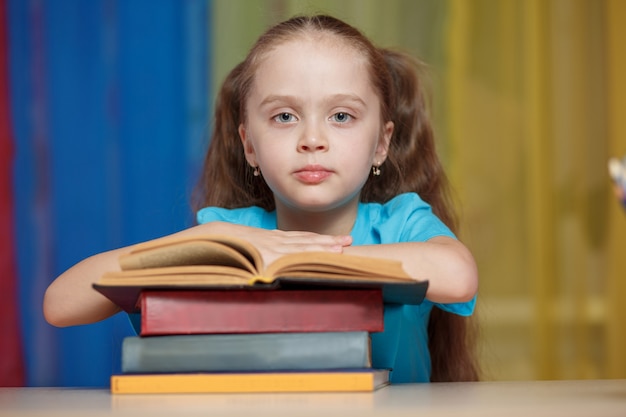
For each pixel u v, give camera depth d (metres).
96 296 1.27
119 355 2.09
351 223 1.54
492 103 3.40
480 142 3.39
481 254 3.39
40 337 3.27
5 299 3.26
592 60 3.42
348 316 0.96
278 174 1.36
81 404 0.84
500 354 3.39
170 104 3.28
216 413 0.74
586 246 3.42
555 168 3.42
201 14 3.29
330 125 1.36
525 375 3.39
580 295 3.40
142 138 3.28
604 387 1.01
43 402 0.88
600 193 3.42
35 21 3.30
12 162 3.28
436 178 1.78
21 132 3.29
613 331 3.39
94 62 3.29
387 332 1.43
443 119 3.37
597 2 3.42
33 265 3.28
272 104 1.36
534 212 3.40
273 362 0.93
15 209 3.28
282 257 0.96
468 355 1.80
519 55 3.40
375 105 1.44
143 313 0.94
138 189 3.27
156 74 3.29
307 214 1.51
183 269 0.94
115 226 3.27
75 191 3.28
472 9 3.39
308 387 0.91
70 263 3.27
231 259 0.97
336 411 0.74
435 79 3.36
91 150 3.29
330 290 0.96
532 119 3.40
